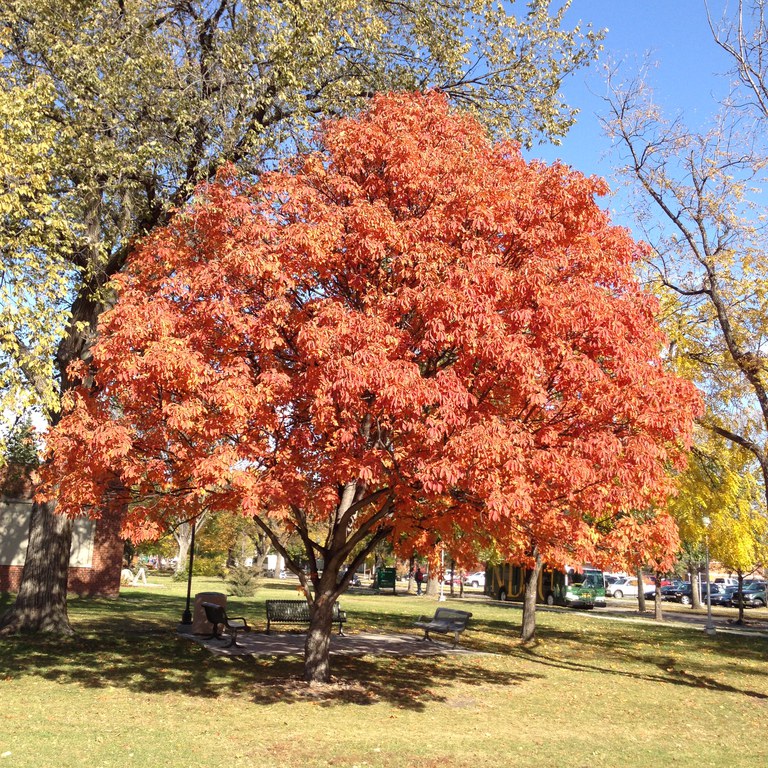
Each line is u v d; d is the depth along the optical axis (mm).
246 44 14641
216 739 8266
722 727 10336
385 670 13766
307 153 12789
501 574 46281
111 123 13383
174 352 8367
